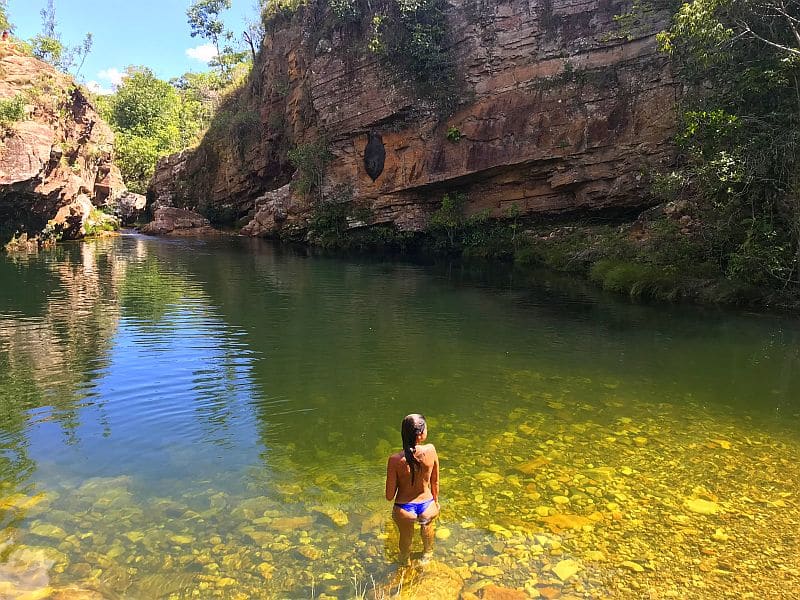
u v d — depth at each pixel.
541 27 29.78
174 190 56.06
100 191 41.19
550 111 28.64
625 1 27.47
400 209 34.00
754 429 6.99
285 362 9.95
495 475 5.68
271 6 46.59
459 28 32.59
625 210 26.98
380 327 12.88
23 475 5.65
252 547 4.43
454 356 10.45
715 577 4.09
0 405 7.62
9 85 28.77
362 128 35.12
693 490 5.37
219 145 52.09
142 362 9.77
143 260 25.66
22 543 4.43
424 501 4.52
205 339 11.51
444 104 32.50
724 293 15.97
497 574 4.12
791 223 14.95
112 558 4.27
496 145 30.17
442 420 7.27
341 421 7.23
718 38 14.91
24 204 28.50
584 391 8.50
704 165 16.09
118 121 62.25
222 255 28.69
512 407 7.77
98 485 5.45
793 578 4.08
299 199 37.91
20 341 11.16
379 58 34.44
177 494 5.29
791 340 11.76
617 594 3.91
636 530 4.68
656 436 6.73
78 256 26.55
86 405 7.69
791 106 15.16
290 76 42.59
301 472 5.79
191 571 4.13
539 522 4.80
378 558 4.31
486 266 25.48
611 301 16.42
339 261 27.20
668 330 12.66
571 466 5.89
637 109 26.19
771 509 5.03
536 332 12.46
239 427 6.99
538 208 29.58
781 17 15.27
